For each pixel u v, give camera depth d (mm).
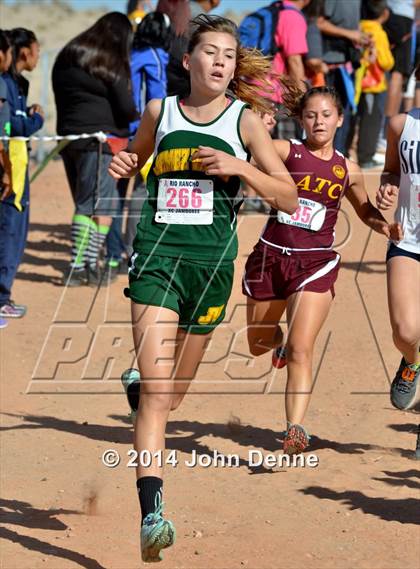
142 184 24938
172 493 13727
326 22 30141
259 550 11977
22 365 19312
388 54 34406
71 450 15297
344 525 12734
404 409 15547
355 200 15195
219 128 11477
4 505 13219
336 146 30797
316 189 14805
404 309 14141
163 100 11688
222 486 13984
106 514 13023
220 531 12516
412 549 12070
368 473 14430
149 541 10695
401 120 14344
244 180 11094
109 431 16172
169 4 24688
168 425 16406
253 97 12766
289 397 14695
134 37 24719
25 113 22516
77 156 24141
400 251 14531
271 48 28469
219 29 11391
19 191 21719
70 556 11719
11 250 22031
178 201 11648
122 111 24078
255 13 28688
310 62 29312
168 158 11594
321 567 11562
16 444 15484
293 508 13242
